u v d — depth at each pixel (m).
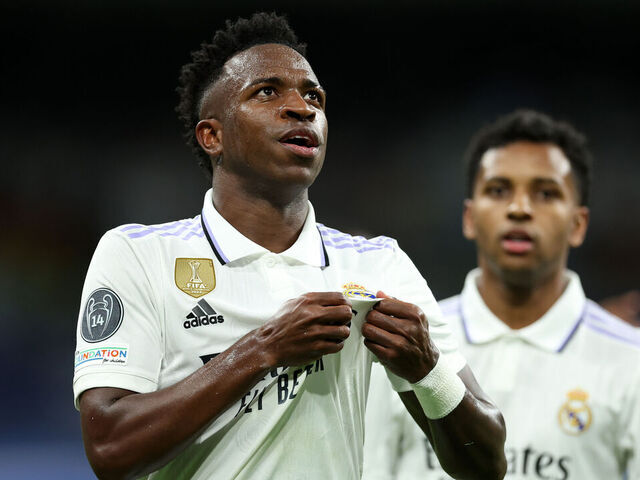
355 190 47.84
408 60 48.75
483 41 48.56
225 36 9.18
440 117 48.62
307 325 7.62
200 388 7.56
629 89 48.44
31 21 45.44
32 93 46.72
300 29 47.38
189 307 8.27
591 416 13.61
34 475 33.03
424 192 47.84
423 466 13.34
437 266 46.41
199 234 8.80
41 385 41.38
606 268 45.81
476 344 14.38
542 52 48.56
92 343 8.13
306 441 8.22
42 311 43.62
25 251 44.72
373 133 48.53
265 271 8.54
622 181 47.28
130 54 47.12
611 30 47.88
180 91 9.78
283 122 8.46
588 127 48.28
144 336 8.16
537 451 13.55
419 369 8.23
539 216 14.25
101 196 46.44
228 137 8.72
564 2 45.75
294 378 8.20
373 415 13.38
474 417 8.58
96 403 7.87
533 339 14.16
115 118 47.09
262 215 8.76
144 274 8.34
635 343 14.05
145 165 47.00
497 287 14.55
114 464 7.63
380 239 9.62
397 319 8.16
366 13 46.38
